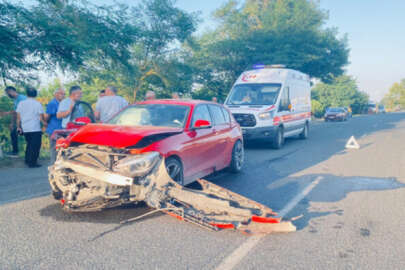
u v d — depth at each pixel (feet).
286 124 42.70
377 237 13.33
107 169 13.50
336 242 12.77
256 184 21.99
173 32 68.59
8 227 13.28
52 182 15.16
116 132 15.21
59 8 35.99
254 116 38.11
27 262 10.49
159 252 11.48
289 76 44.52
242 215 13.53
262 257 11.37
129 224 13.92
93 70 44.24
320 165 29.58
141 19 65.98
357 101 243.81
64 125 23.62
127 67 48.08
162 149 15.01
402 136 58.49
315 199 18.62
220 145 22.04
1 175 22.98
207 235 13.10
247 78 44.47
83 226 13.57
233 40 92.02
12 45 31.42
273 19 95.04
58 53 36.55
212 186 16.63
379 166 29.50
